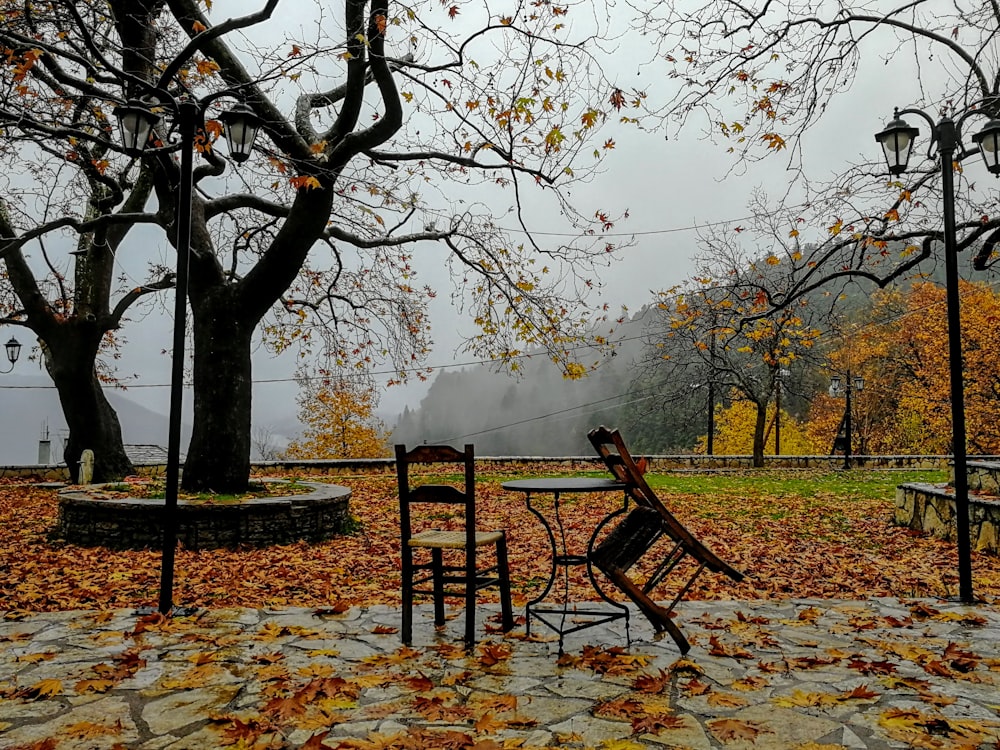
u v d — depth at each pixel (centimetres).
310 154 884
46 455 2205
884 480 1883
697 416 3734
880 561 782
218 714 316
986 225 828
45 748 279
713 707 328
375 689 354
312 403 3653
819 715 318
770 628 472
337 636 453
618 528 425
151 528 848
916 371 3422
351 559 796
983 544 841
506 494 1495
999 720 311
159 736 295
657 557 805
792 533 1001
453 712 320
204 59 934
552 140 796
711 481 1852
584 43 737
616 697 341
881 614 509
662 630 461
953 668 387
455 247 1184
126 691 350
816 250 971
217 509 848
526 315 1149
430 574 716
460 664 393
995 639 445
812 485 1744
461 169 1005
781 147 746
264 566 746
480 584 438
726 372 2622
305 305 1434
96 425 1570
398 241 1162
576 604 557
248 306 986
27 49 711
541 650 421
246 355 1001
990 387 3019
